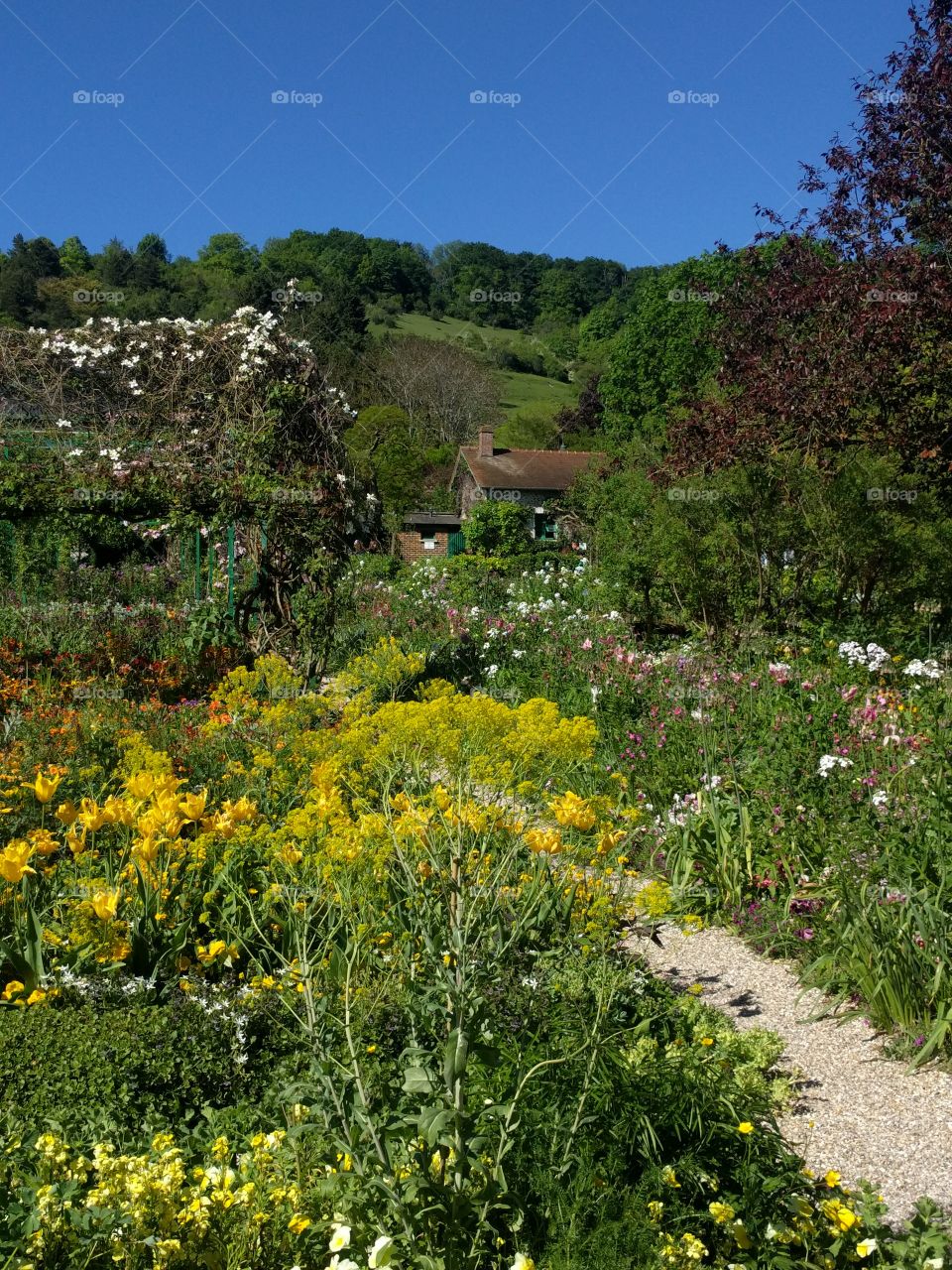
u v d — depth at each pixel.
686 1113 3.12
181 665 10.04
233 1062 3.43
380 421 54.25
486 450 46.59
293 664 10.38
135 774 4.96
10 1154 2.71
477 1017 2.89
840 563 12.02
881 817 5.40
